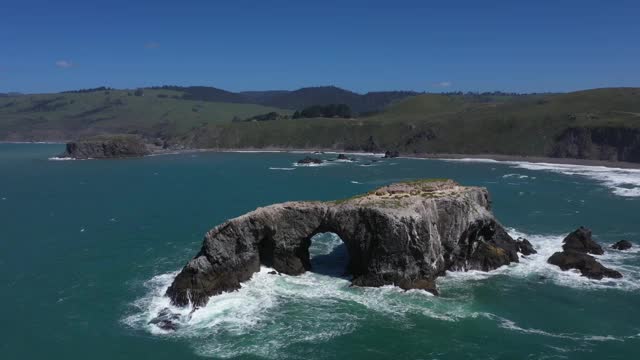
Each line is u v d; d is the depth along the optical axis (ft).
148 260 216.74
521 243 213.87
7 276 199.93
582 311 157.28
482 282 178.60
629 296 168.55
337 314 154.20
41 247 240.94
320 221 182.91
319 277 182.60
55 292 182.19
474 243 193.88
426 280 171.42
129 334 147.95
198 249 231.71
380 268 172.04
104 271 203.62
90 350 140.15
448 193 191.31
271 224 180.24
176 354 135.64
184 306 162.71
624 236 243.81
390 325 147.33
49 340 146.41
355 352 133.80
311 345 137.28
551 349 134.72
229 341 140.77
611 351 133.69
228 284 170.30
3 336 149.18
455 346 136.15
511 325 147.74
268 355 133.08
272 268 185.78
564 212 301.84
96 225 285.84
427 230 171.53
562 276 185.88
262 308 158.81
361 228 175.11
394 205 175.01
